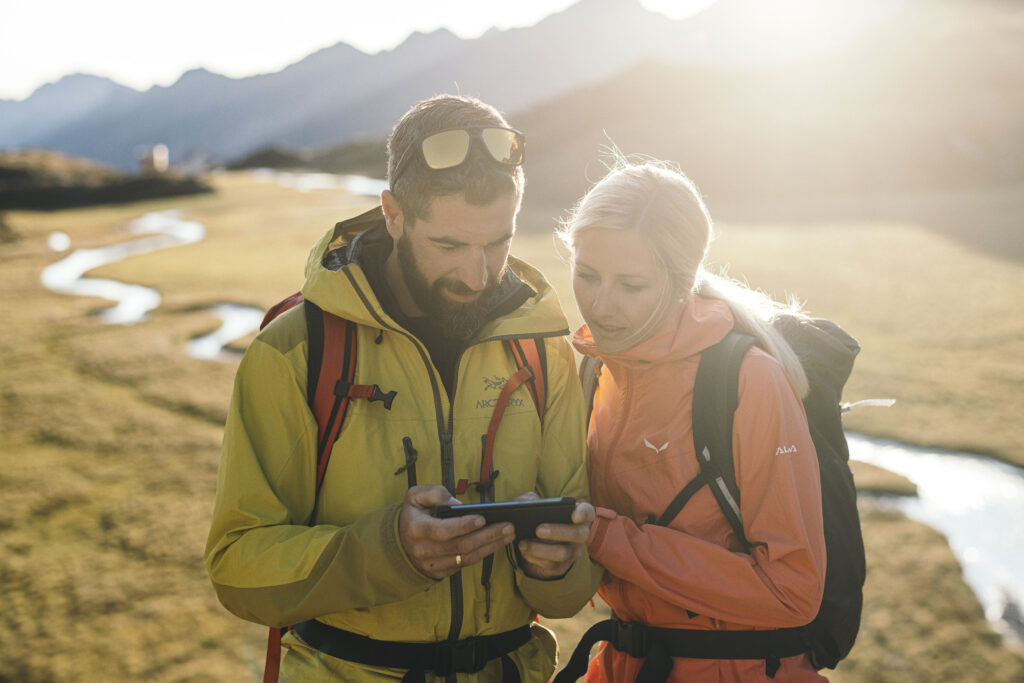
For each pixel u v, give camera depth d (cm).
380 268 208
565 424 221
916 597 841
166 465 1262
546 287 217
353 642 197
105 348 2016
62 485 1194
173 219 5128
